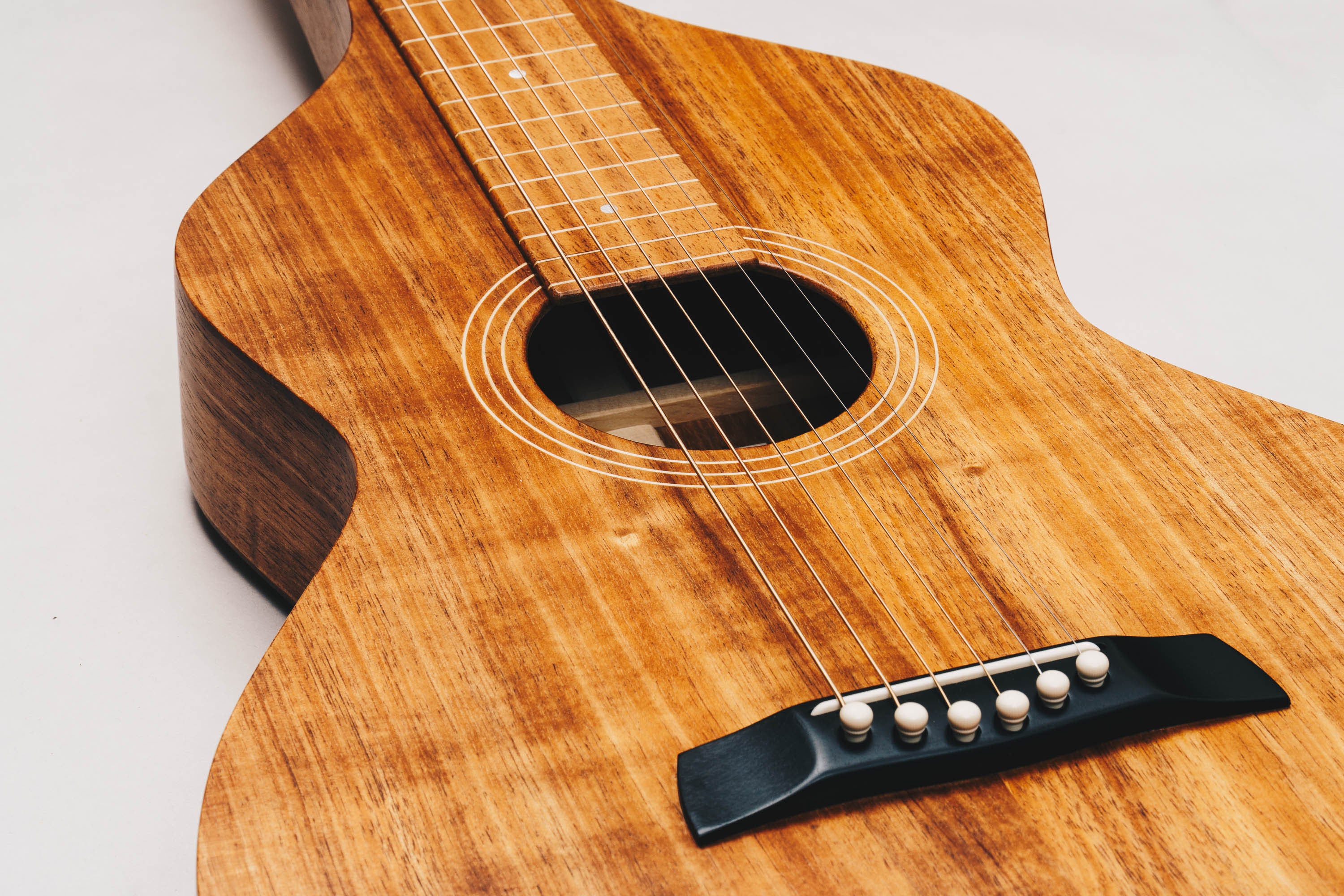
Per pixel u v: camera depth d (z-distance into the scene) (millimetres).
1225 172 1870
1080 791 759
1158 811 750
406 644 830
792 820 740
